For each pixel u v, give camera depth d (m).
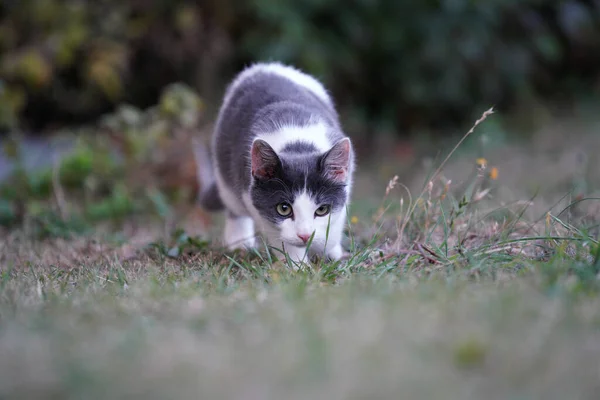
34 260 1.56
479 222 1.53
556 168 2.08
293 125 1.51
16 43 2.57
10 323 1.24
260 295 1.30
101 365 1.16
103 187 2.03
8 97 2.28
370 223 1.63
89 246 1.63
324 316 1.23
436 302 1.25
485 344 1.17
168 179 2.01
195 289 1.33
